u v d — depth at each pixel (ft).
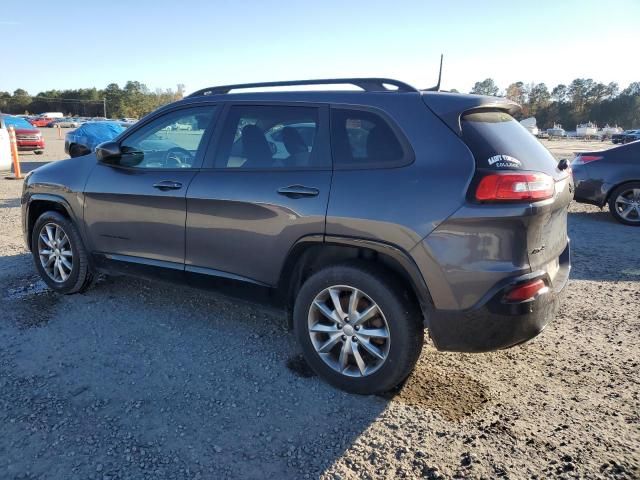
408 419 9.48
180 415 9.55
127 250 13.46
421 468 8.20
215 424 9.31
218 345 12.34
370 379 9.95
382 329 9.84
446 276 8.91
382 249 9.37
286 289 11.08
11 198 33.73
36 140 67.51
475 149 9.07
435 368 11.36
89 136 54.24
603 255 21.07
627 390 10.47
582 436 8.98
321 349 10.52
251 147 11.39
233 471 8.14
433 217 8.92
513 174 8.73
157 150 13.00
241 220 11.10
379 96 10.16
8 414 9.46
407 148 9.50
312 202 10.09
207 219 11.65
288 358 11.78
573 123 428.97
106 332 12.89
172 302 14.89
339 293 10.18
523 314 8.85
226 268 11.65
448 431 9.13
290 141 10.85
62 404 9.81
